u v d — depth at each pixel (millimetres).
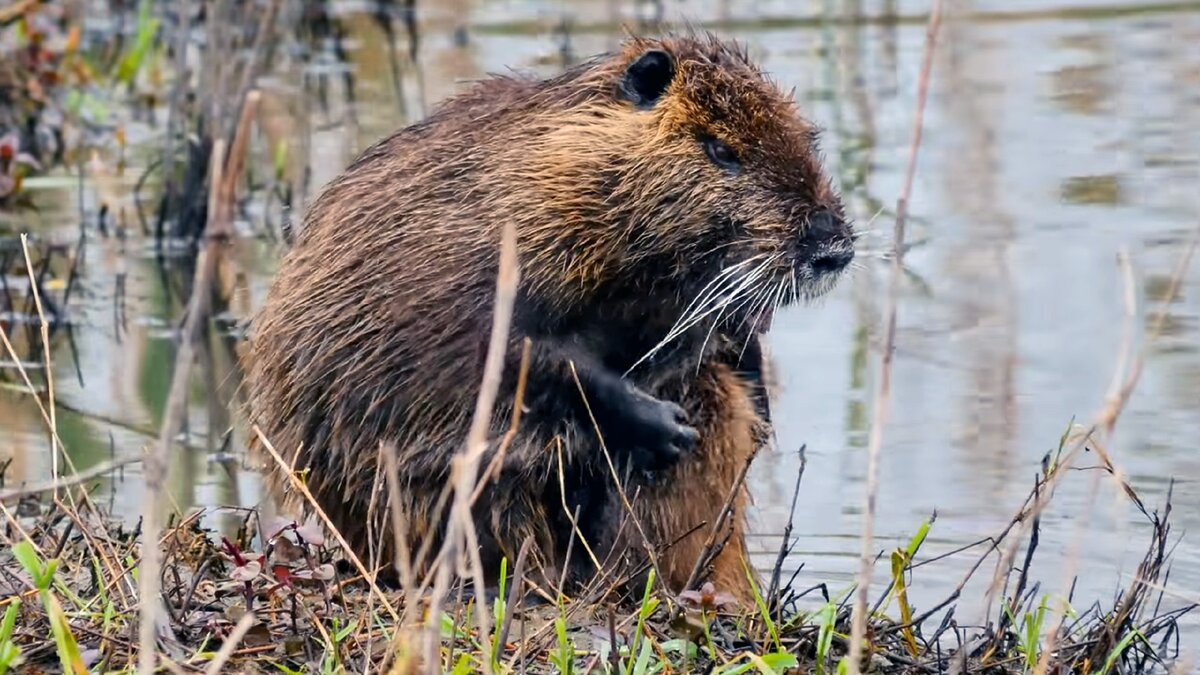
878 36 21812
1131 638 8133
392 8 23203
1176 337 13570
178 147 18141
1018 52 21297
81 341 14055
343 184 9414
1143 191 16656
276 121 19141
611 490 9102
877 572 10141
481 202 8891
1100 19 22812
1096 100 19422
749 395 9539
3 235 16297
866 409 12539
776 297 8977
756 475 11539
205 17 21438
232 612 7668
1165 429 12047
